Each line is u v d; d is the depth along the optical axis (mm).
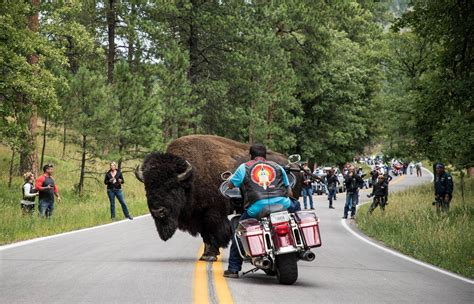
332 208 39750
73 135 35531
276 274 10633
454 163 31391
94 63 45812
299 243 9984
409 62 52281
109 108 35156
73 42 39562
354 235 22547
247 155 14336
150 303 8195
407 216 25766
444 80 26219
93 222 24203
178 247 16281
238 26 54875
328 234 22594
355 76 73688
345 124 74375
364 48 78438
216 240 13398
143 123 37688
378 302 8984
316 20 64062
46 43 30453
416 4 27406
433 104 27000
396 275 12305
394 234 21609
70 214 25188
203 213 13422
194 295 8812
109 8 47875
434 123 28250
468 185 50469
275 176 10312
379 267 13562
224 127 56938
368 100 78375
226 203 13492
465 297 9977
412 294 9938
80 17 47875
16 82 28391
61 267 11562
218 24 53844
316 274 11859
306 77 67750
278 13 59344
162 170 12172
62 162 44688
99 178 42438
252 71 55344
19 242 16453
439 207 25438
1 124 30812
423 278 12125
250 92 55750
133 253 14539
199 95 54094
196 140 13922
